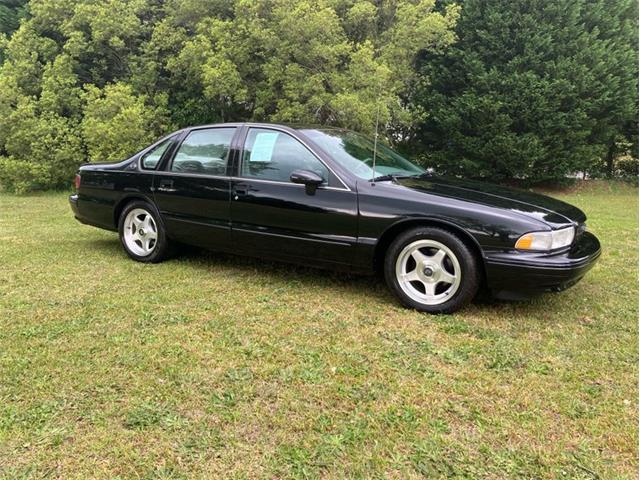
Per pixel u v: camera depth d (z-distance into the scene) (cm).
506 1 1159
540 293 332
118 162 505
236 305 371
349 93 998
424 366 279
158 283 421
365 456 205
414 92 1266
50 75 1179
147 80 1212
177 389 253
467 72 1182
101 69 1261
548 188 1295
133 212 490
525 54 1144
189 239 455
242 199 411
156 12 1278
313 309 364
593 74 1159
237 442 213
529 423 228
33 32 1234
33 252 529
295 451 208
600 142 1259
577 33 1156
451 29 1177
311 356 289
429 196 354
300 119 1074
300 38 1027
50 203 962
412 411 236
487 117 1165
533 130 1172
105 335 315
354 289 410
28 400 241
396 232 366
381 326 334
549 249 327
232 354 291
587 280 441
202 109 1250
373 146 457
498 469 199
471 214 337
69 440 213
